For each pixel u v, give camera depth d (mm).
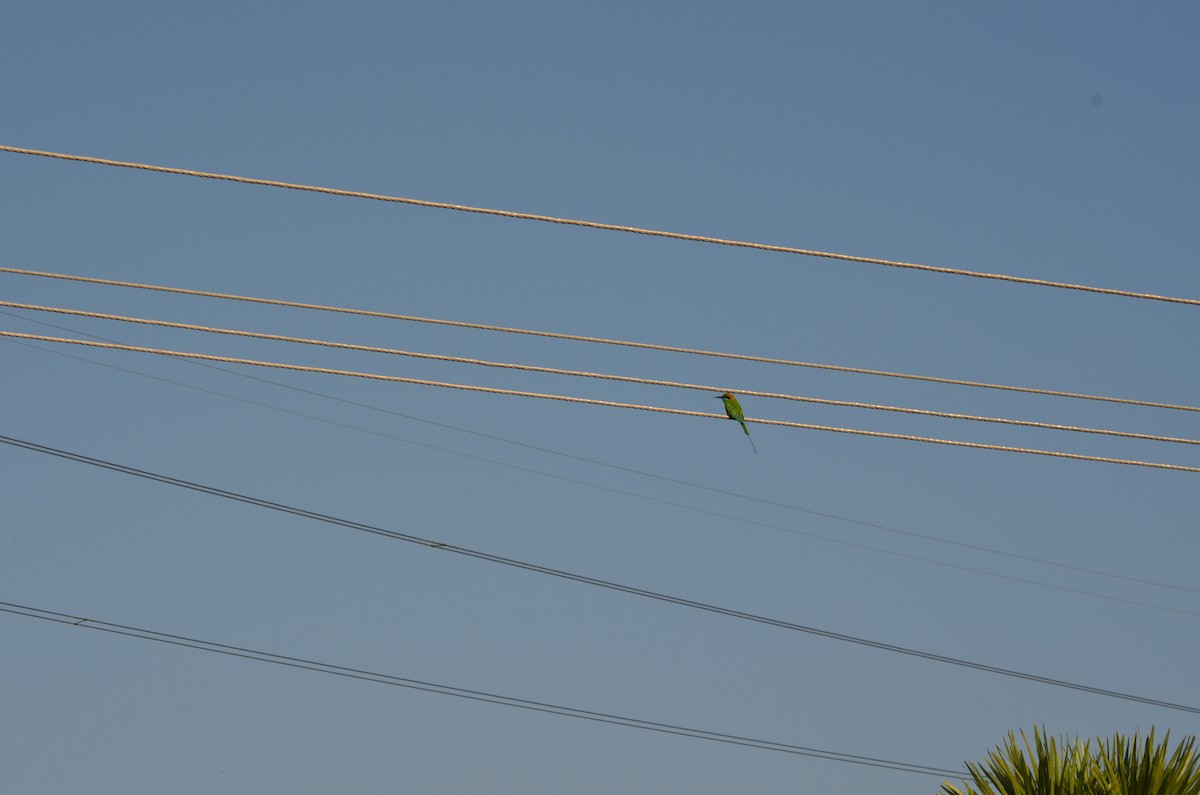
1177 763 20016
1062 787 19938
